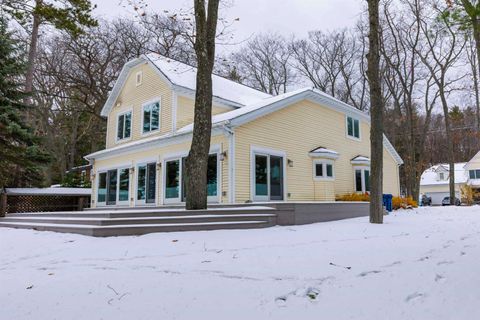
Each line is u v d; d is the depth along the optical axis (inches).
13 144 649.6
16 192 621.3
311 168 609.3
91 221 312.5
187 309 124.0
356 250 219.9
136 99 703.1
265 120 534.9
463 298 130.9
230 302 129.6
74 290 146.0
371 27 400.8
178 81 623.2
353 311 121.5
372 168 398.3
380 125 397.4
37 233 324.8
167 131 613.0
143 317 118.2
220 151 494.3
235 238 272.8
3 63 630.5
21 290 149.2
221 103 635.5
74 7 550.6
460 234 299.7
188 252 218.8
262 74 1429.6
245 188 487.2
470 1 228.5
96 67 1044.5
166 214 334.3
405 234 302.2
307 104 625.9
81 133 1284.4
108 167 709.9
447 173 1653.5
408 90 1028.5
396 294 136.6
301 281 151.4
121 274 168.1
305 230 331.3
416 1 898.7
